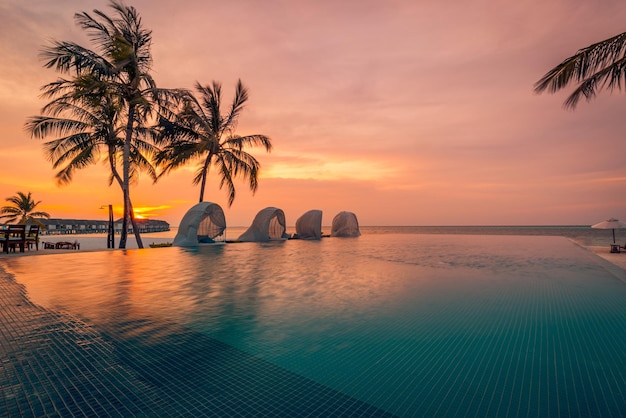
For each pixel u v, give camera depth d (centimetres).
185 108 1875
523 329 390
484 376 268
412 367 287
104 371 274
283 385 253
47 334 363
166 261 1066
